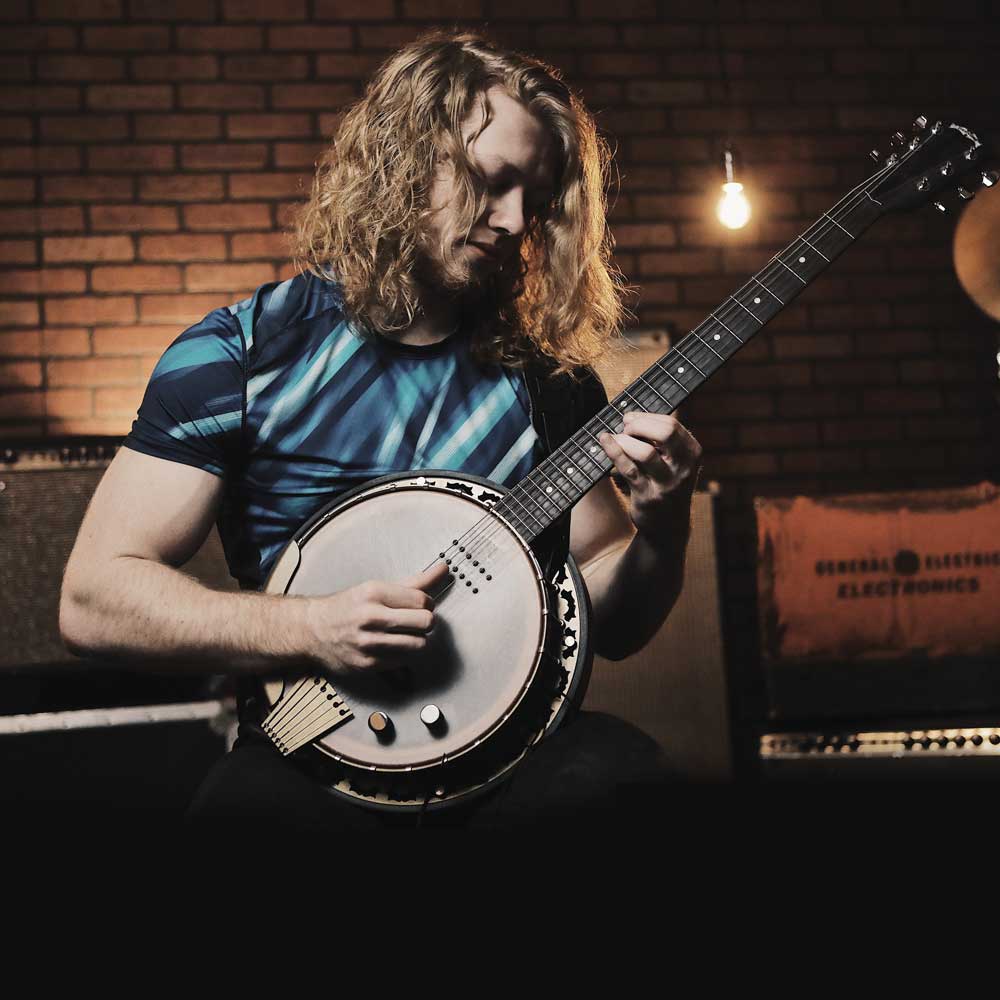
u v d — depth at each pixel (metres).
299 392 1.21
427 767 1.05
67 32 3.53
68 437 2.69
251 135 3.57
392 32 3.65
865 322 3.75
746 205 3.59
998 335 3.78
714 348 1.20
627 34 3.74
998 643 2.60
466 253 1.21
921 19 3.84
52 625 2.55
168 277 3.51
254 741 1.11
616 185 3.68
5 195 3.48
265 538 1.21
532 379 1.30
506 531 1.13
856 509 2.63
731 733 2.68
